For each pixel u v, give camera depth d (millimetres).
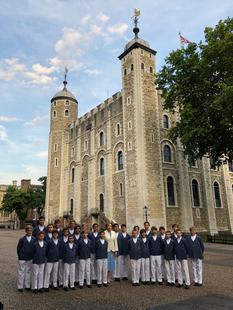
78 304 7305
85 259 9367
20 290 8664
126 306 7105
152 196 28266
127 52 33688
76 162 42375
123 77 33594
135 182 28734
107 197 33312
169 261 9617
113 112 35750
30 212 65312
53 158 46812
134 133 30109
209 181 34469
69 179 44312
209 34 21125
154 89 32438
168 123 32625
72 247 9227
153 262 9828
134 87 31281
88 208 37094
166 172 30500
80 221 38531
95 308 6953
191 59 21938
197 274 9453
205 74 21234
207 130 20359
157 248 9852
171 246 9656
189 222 30328
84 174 40531
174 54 23172
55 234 9219
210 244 24219
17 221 66625
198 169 33938
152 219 27484
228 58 19766
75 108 49500
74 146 44469
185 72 22547
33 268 8617
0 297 7977
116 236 10531
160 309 6844
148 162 29094
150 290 8797
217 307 6980
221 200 35562
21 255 8797
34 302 7496
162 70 24625
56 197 44656
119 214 31406
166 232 9961
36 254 8656
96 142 38625
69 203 42812
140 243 9836
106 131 36312
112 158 34500
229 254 17141
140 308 6938
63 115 47938
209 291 8594
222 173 37094
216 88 21062
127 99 32219
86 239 9586
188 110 21047
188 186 31812
